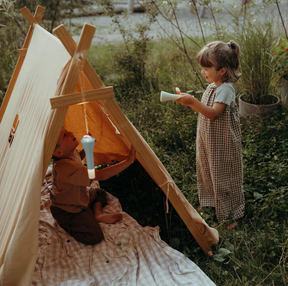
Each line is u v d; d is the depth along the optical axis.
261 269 2.52
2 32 6.14
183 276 2.45
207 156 2.96
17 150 2.63
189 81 5.33
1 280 2.09
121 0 10.86
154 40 7.66
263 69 4.38
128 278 2.47
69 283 2.41
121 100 5.48
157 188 3.32
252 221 3.06
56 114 2.03
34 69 2.87
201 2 4.91
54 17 6.85
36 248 2.12
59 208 2.85
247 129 4.16
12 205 2.35
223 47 2.64
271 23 4.71
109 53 7.34
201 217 2.83
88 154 2.05
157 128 4.54
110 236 2.84
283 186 3.30
